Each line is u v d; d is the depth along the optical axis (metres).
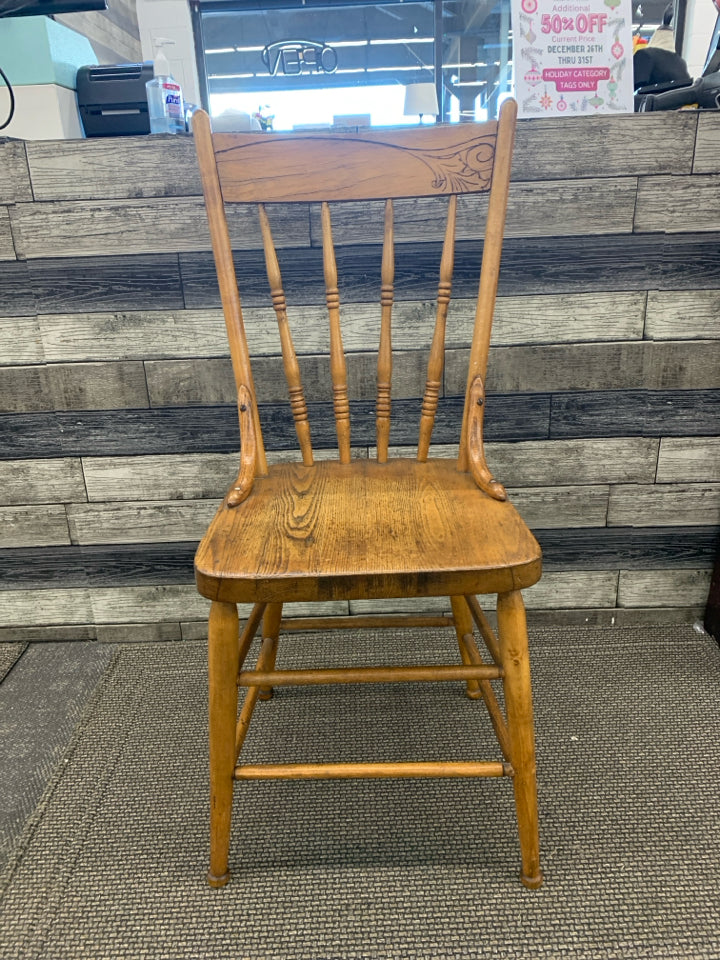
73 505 1.21
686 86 1.21
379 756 0.96
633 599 1.26
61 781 0.94
